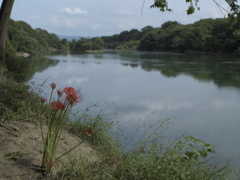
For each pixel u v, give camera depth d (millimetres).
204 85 19359
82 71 25984
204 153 3441
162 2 6074
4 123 4191
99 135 4566
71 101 2896
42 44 103500
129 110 10539
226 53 71125
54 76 20188
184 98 14211
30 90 6785
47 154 2873
